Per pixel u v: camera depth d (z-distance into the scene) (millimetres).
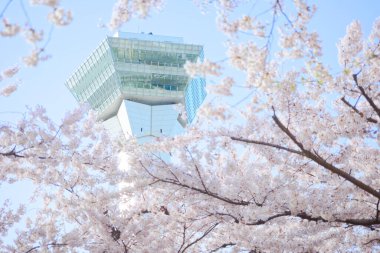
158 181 11234
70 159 12711
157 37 105312
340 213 10391
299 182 11805
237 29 6707
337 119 10469
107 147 13289
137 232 12945
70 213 13836
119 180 12539
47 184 13453
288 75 9961
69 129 12703
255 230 11852
